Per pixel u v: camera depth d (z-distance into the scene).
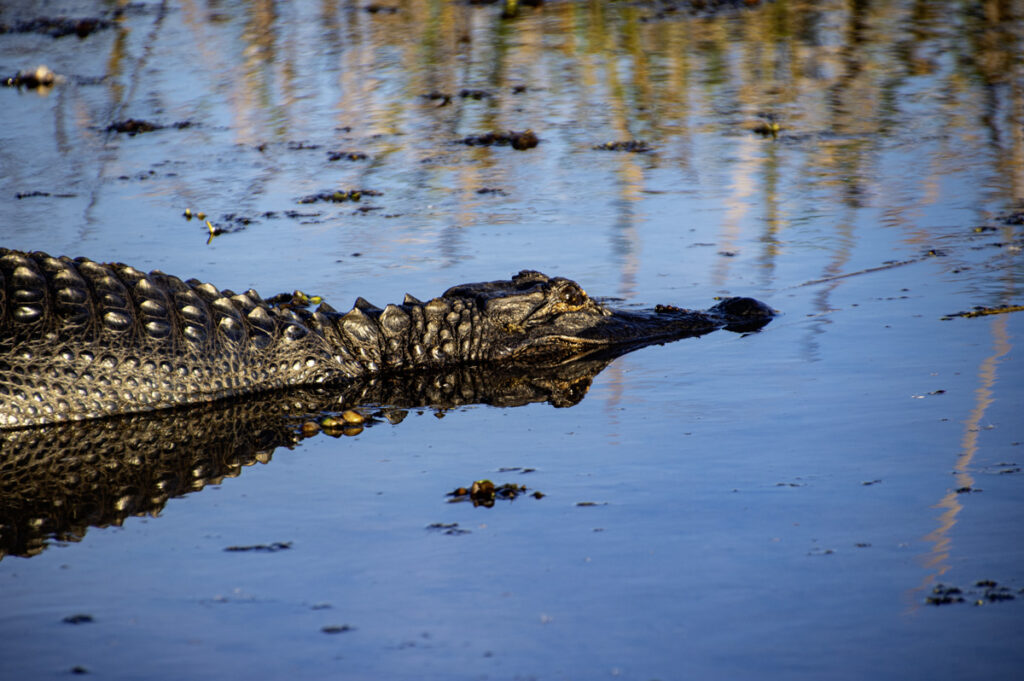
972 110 48.56
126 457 21.86
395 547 16.95
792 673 13.39
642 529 17.25
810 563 15.96
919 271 31.05
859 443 20.38
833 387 23.55
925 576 15.50
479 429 22.72
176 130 47.66
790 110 49.81
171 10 74.06
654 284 31.05
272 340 26.56
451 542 17.05
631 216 36.44
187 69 58.81
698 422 22.08
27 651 14.27
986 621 14.36
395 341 27.78
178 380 25.08
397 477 20.02
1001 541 16.39
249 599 15.49
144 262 31.94
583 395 24.64
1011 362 24.25
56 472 21.09
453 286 30.25
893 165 41.28
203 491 19.78
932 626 14.29
